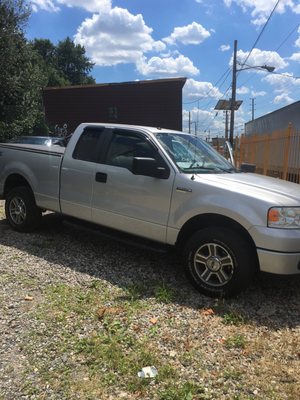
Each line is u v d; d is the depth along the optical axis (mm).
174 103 24984
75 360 3100
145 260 5453
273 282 4852
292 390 2836
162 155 4863
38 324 3607
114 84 25016
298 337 3594
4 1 17688
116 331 3535
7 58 17906
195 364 3121
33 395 2705
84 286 4500
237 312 3988
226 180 4582
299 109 15844
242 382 2924
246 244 4184
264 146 17312
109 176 5215
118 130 5414
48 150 6109
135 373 2967
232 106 26922
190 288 4590
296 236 4008
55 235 6410
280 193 4293
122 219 5121
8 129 18391
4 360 3072
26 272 4820
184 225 4590
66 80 63438
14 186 6734
